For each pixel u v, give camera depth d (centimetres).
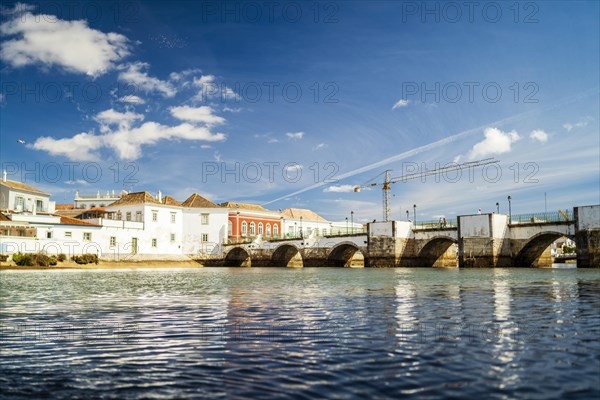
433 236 6700
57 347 987
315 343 978
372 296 2006
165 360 858
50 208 8925
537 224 5756
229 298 2003
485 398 625
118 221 8175
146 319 1380
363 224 12681
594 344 937
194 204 9594
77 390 688
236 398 641
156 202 8938
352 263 8212
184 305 1741
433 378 713
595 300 1738
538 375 722
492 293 2083
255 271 5950
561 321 1227
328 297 1981
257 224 10112
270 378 729
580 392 644
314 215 11938
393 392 653
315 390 666
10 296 2169
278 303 1767
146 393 670
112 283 3180
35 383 724
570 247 11481
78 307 1705
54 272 5194
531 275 3803
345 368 776
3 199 7788
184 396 654
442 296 1966
